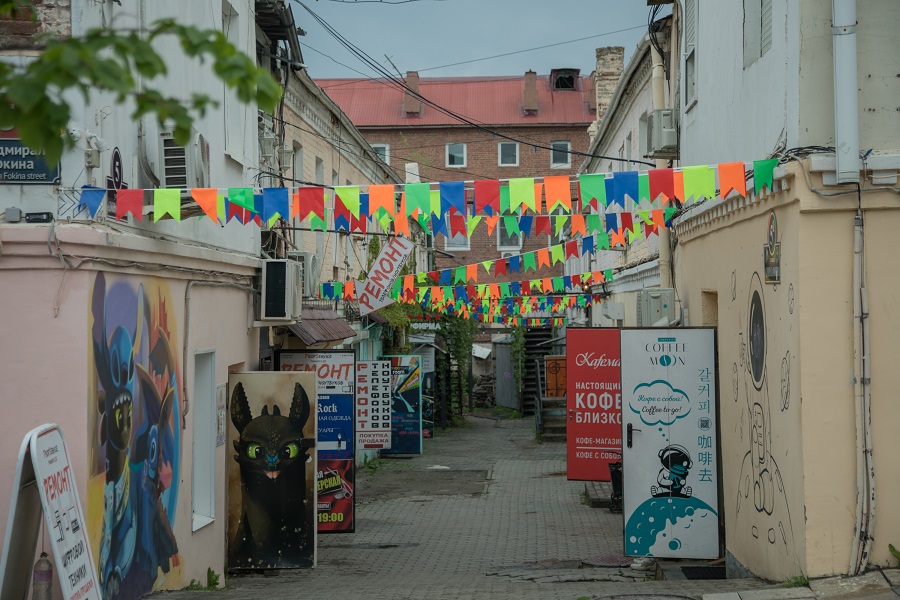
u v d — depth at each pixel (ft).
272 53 47.21
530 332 133.59
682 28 39.19
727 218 30.19
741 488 28.76
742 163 23.27
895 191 21.77
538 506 54.90
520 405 126.00
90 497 20.88
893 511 21.59
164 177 25.98
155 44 26.16
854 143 21.57
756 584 24.91
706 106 34.24
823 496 21.85
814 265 22.12
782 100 23.93
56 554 16.83
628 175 23.35
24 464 16.84
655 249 56.90
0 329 20.77
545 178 23.49
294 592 28.43
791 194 22.63
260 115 44.09
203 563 30.63
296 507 33.47
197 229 30.17
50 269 20.80
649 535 31.73
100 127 22.48
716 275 32.24
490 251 154.92
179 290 28.04
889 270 21.88
